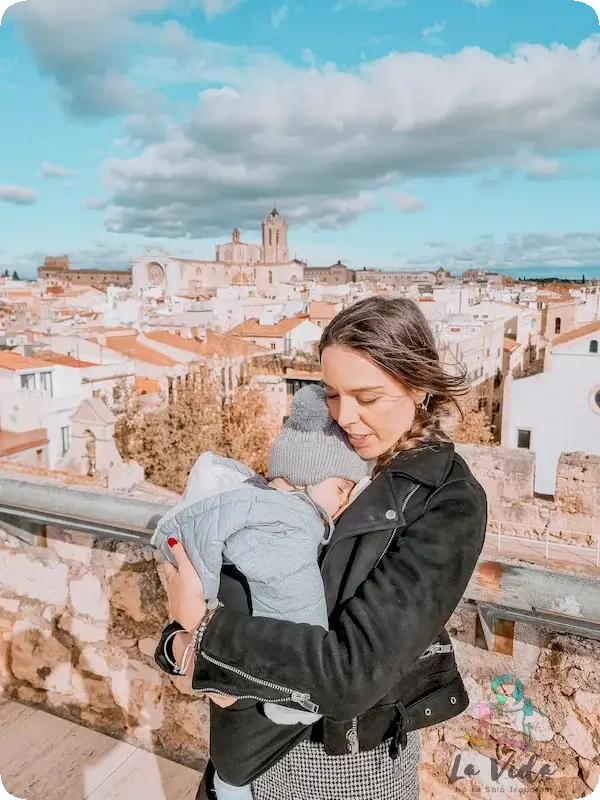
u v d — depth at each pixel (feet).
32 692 9.42
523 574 5.26
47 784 7.93
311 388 4.56
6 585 9.42
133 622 8.45
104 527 7.41
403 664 3.55
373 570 3.85
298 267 422.82
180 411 77.61
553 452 87.51
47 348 102.99
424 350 4.05
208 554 3.98
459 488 3.97
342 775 4.31
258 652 3.70
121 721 8.74
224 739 4.47
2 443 72.38
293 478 4.29
